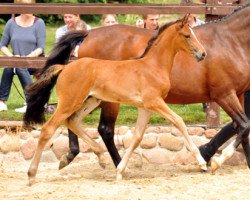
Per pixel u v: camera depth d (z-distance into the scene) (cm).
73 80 1088
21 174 1190
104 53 1191
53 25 2773
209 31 1184
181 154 1284
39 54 1396
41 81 1110
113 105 1185
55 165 1267
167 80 1110
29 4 1294
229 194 1024
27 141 1285
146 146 1284
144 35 1190
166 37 1111
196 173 1188
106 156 1274
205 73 1168
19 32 1399
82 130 1138
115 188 1046
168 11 1294
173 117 1098
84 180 1123
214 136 1223
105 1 2831
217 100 1177
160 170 1229
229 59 1162
